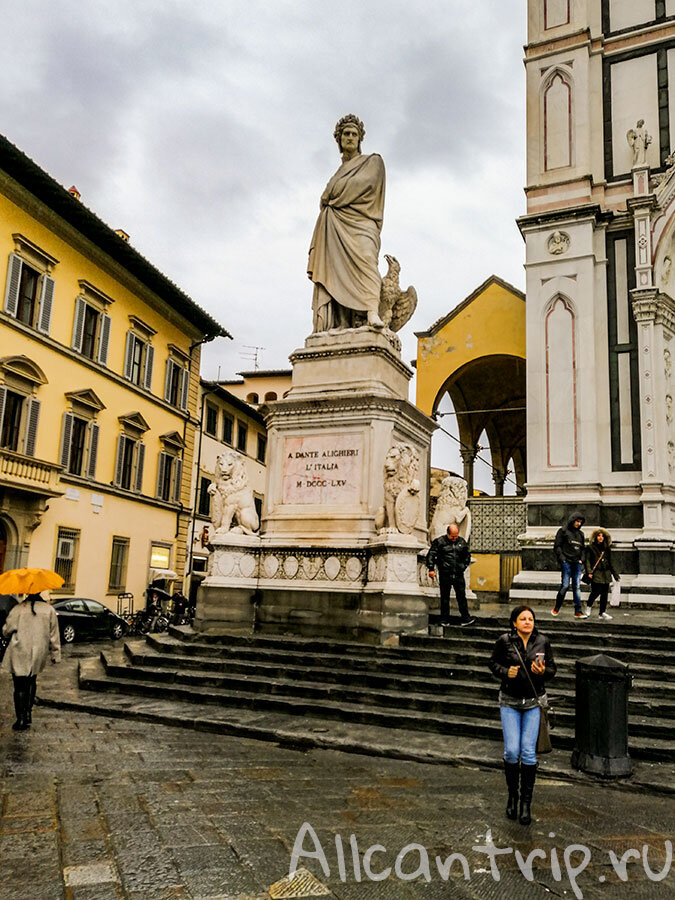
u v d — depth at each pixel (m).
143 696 9.09
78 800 4.93
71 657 14.36
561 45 17.30
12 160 21.17
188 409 32.62
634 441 15.25
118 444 27.22
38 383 22.83
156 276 28.48
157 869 3.80
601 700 6.05
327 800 5.18
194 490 33.12
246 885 3.66
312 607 10.74
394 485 10.63
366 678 8.68
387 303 13.26
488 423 27.48
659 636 9.73
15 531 21.61
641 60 16.78
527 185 17.02
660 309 15.31
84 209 23.88
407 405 11.89
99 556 25.91
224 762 6.21
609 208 16.50
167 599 28.11
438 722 7.36
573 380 15.69
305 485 11.79
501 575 20.84
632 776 5.93
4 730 7.25
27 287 23.06
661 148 16.31
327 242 13.05
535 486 15.52
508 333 20.86
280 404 12.03
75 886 3.56
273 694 8.70
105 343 26.55
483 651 9.26
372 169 13.09
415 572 10.48
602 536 11.47
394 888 3.72
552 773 6.04
